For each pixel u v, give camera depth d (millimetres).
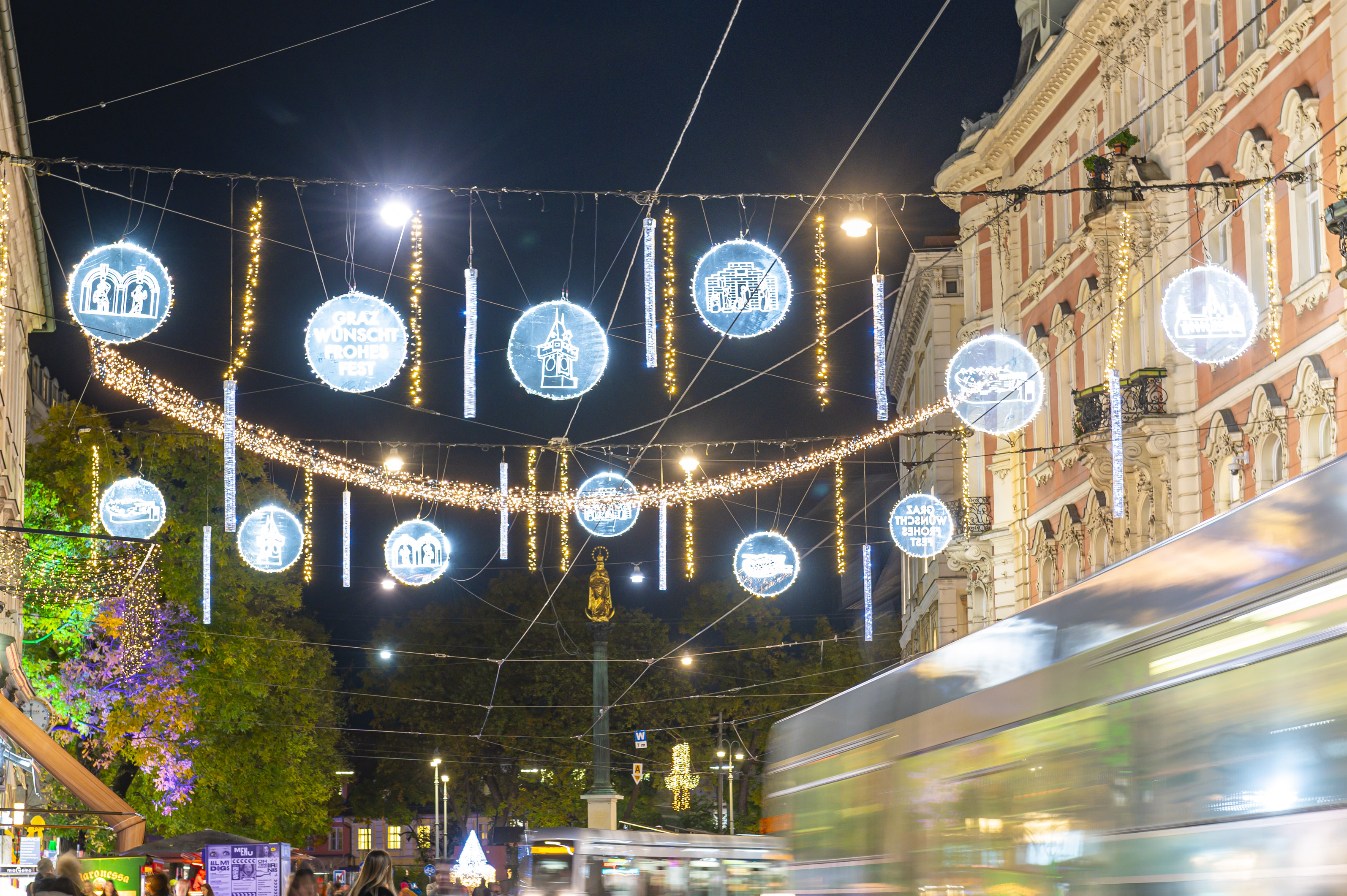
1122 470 20172
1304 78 23516
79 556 37812
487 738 70938
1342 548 5887
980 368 25250
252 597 44188
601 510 20203
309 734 52219
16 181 31547
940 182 41312
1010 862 9281
